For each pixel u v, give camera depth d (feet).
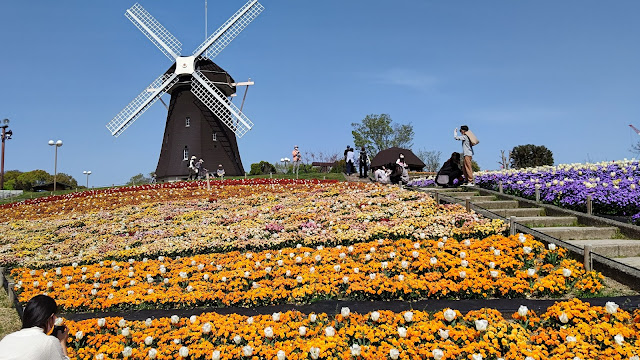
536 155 129.59
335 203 55.42
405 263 27.07
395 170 70.95
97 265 37.01
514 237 29.66
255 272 29.60
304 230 42.86
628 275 23.63
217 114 125.80
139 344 21.40
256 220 49.70
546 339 18.15
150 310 26.86
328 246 36.83
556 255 27.20
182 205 68.33
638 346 16.81
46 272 35.83
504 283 23.39
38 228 60.70
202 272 32.09
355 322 20.68
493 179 55.01
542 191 44.19
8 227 64.95
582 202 38.34
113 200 80.84
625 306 20.26
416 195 54.29
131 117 123.24
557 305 19.61
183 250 39.37
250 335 20.65
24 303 29.48
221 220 53.06
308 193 67.92
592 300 21.58
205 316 23.09
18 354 12.62
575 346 17.15
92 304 27.94
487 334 18.29
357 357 18.17
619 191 38.24
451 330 18.90
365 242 36.40
